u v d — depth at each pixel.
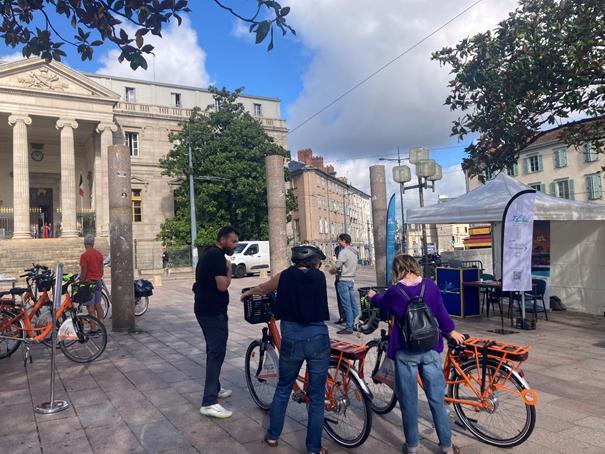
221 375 6.25
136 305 11.74
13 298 7.41
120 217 9.48
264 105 47.59
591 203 10.10
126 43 4.59
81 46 4.86
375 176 12.61
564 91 8.49
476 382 4.11
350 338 8.36
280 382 4.00
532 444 3.97
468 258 18.44
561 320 9.63
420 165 11.65
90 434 4.33
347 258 8.80
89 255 9.02
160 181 39.09
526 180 47.47
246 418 4.70
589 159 42.12
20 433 4.37
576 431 4.21
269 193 11.60
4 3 4.70
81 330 7.05
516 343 7.65
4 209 33.00
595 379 5.70
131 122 38.28
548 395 5.15
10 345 7.39
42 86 30.42
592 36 8.10
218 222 32.69
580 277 10.63
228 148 32.72
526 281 8.05
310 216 53.59
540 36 8.46
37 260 26.42
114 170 9.49
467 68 9.35
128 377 6.22
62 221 30.78
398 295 3.77
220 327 4.83
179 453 3.93
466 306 10.11
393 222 11.73
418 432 3.89
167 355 7.50
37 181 36.41
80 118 31.62
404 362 3.72
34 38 4.84
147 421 4.64
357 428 4.00
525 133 9.68
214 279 4.78
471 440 4.11
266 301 4.68
